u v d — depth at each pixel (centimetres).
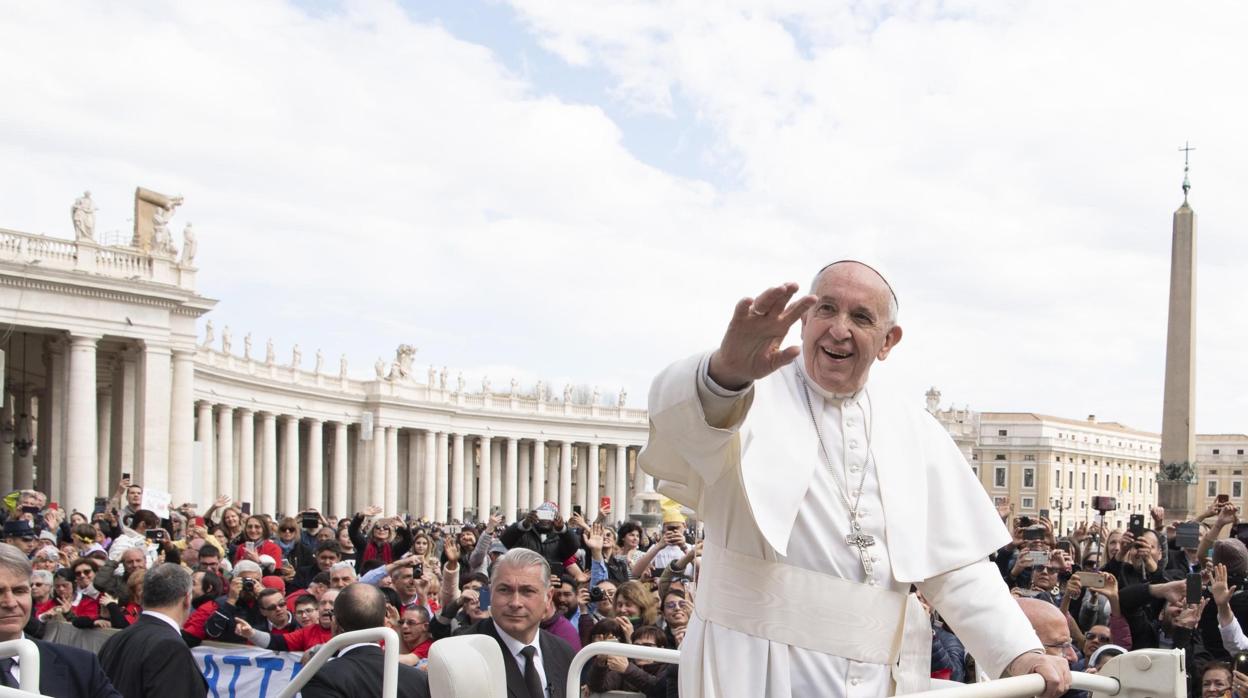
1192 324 3406
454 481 9688
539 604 680
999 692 300
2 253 4797
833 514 343
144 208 5406
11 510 2511
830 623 332
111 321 5128
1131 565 1287
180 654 702
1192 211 3425
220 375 6812
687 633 354
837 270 357
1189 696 963
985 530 363
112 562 1227
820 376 355
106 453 5859
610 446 10781
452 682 280
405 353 9288
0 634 561
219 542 1808
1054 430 13812
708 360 302
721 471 330
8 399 5359
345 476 8669
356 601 696
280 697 479
